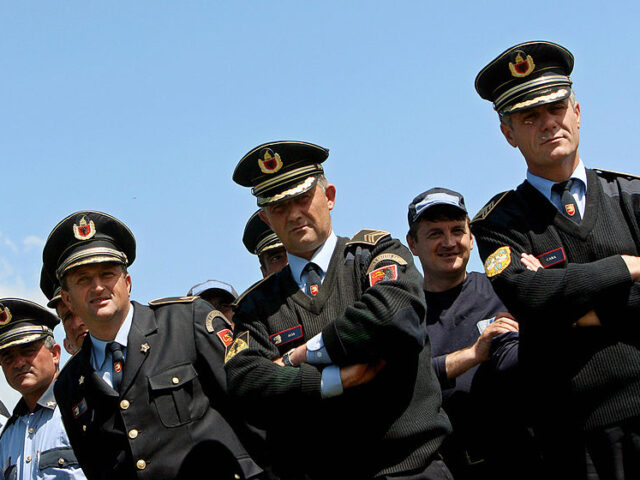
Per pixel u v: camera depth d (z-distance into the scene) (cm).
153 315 537
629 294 419
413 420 419
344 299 447
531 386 455
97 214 534
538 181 469
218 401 515
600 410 423
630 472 416
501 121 489
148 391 507
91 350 539
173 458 495
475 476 504
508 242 461
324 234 464
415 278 434
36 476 695
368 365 415
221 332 520
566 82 468
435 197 552
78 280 523
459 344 536
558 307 421
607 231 448
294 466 437
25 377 712
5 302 714
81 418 525
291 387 419
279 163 463
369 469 418
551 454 443
